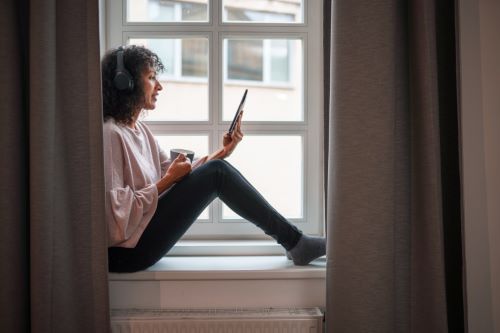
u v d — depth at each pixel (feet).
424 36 4.20
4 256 4.26
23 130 4.45
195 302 4.86
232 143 5.39
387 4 4.30
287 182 6.16
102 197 4.33
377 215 4.32
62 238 4.40
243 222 5.95
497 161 4.77
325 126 4.74
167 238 4.72
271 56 8.51
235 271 4.82
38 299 4.20
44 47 4.18
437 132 4.36
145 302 4.84
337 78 4.35
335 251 4.39
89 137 4.37
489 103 4.76
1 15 4.23
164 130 5.92
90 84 4.32
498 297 4.82
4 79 4.24
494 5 4.74
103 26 5.72
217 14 5.80
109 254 4.70
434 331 4.26
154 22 5.82
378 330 4.33
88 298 4.44
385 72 4.31
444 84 4.68
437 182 4.31
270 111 8.46
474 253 4.81
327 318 4.47
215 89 5.88
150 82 5.16
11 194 4.29
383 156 4.32
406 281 4.54
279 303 4.90
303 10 5.86
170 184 4.79
